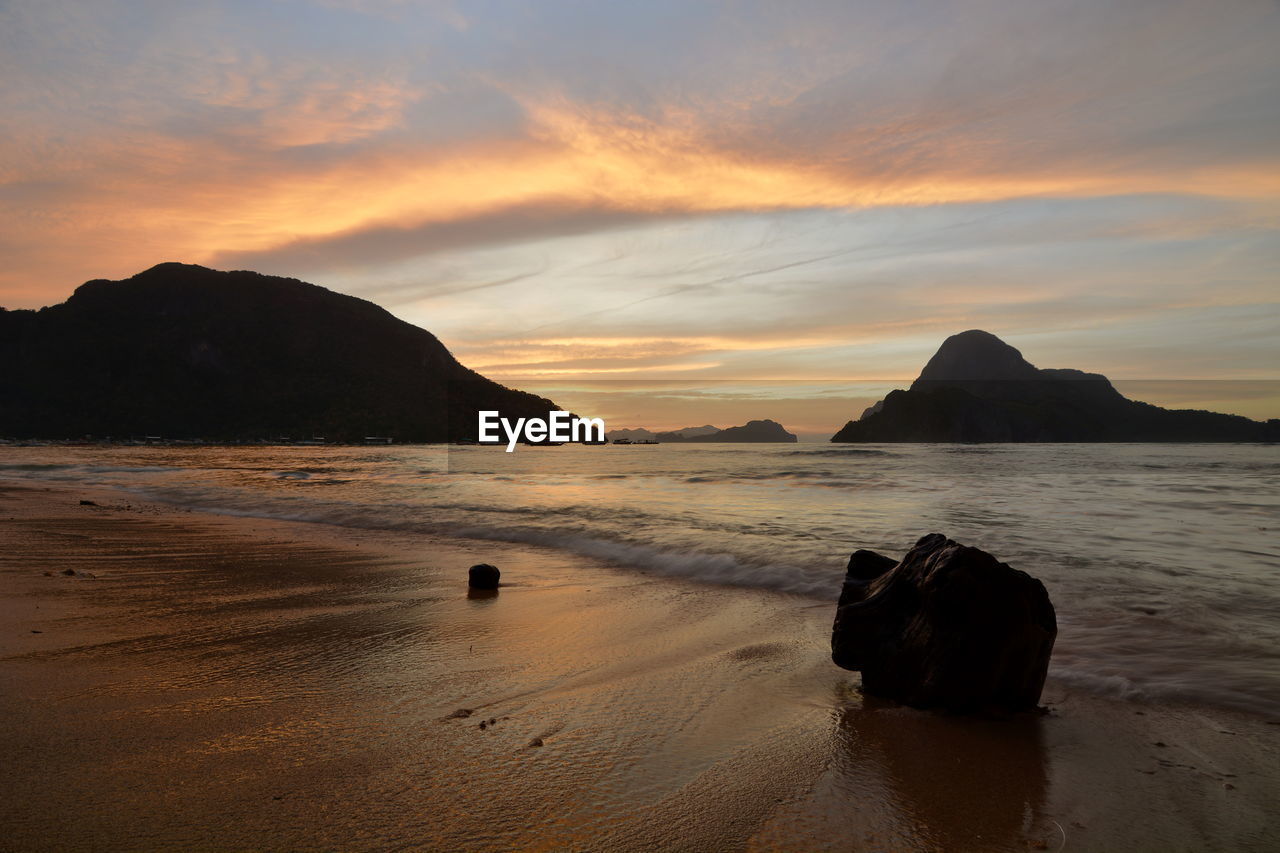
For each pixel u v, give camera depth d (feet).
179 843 7.87
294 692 13.52
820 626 19.34
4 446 309.22
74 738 10.98
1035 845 8.52
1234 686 14.12
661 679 14.85
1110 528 35.47
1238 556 27.55
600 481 76.89
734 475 83.10
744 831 8.71
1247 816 9.25
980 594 13.08
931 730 12.24
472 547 34.30
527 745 11.17
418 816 8.74
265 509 52.01
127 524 42.70
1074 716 12.92
